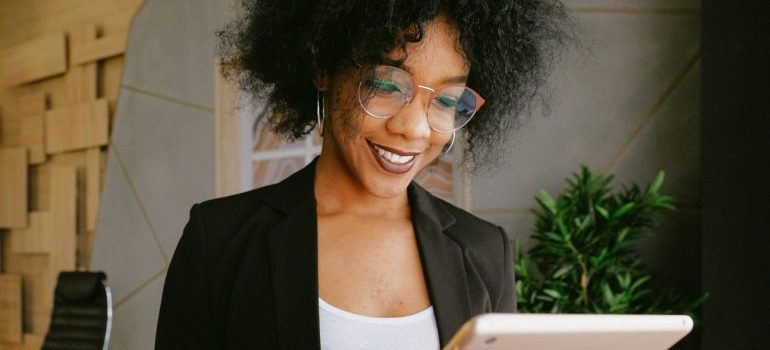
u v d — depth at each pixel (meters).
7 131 4.59
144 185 3.76
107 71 4.02
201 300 1.13
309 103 1.29
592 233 2.61
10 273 4.54
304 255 1.11
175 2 3.64
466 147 1.38
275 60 1.23
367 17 1.04
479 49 1.15
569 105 3.00
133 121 3.81
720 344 2.66
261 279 1.10
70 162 4.20
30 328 4.40
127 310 3.81
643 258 2.96
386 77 1.03
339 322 1.08
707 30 2.72
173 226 3.64
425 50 1.04
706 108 2.72
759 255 2.55
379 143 1.06
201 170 3.53
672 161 3.00
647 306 2.74
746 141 2.60
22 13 4.52
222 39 1.37
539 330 0.73
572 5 2.99
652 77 3.01
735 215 2.63
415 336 1.10
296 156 3.32
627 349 0.86
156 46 3.72
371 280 1.13
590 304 2.66
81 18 4.13
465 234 1.25
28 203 4.43
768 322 2.52
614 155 3.01
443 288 1.14
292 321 1.06
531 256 2.79
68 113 4.14
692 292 2.95
